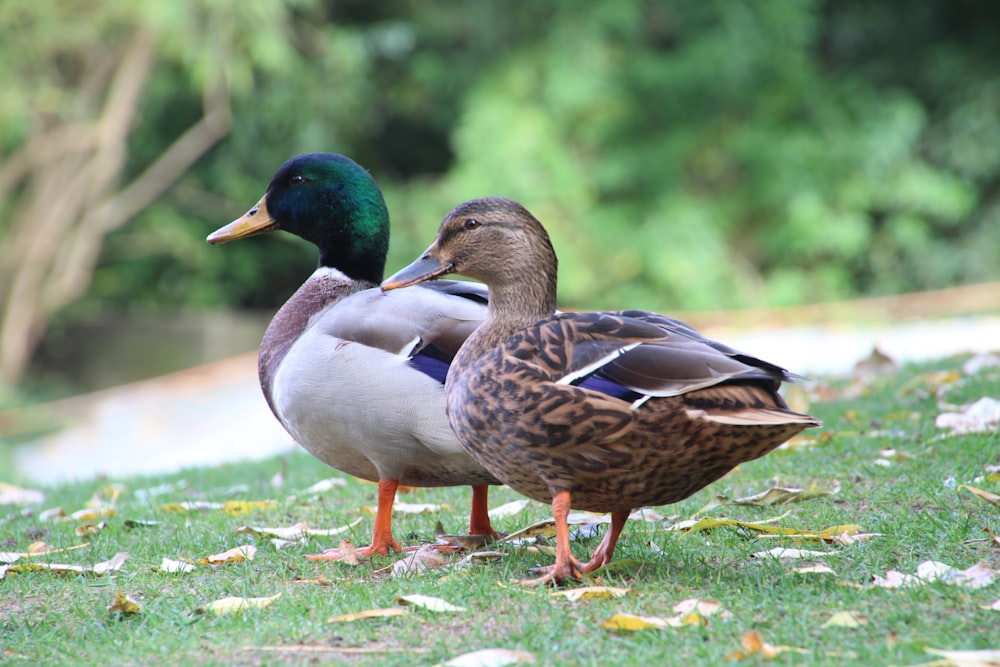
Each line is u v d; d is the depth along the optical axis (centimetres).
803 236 2398
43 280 2297
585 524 516
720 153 2433
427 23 2520
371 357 484
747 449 385
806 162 2416
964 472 555
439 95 2552
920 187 2416
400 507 582
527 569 448
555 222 2364
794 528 483
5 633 400
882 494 530
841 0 2614
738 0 2442
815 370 1255
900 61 2573
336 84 2353
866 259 2533
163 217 2439
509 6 2484
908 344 1595
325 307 546
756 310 2347
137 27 2031
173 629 394
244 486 719
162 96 2298
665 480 397
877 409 754
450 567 454
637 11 2423
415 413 478
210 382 1847
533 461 400
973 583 386
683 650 344
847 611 365
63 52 2050
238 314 2634
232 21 2011
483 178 2369
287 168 567
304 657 359
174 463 1297
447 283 531
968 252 2481
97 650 378
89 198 2141
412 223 2417
